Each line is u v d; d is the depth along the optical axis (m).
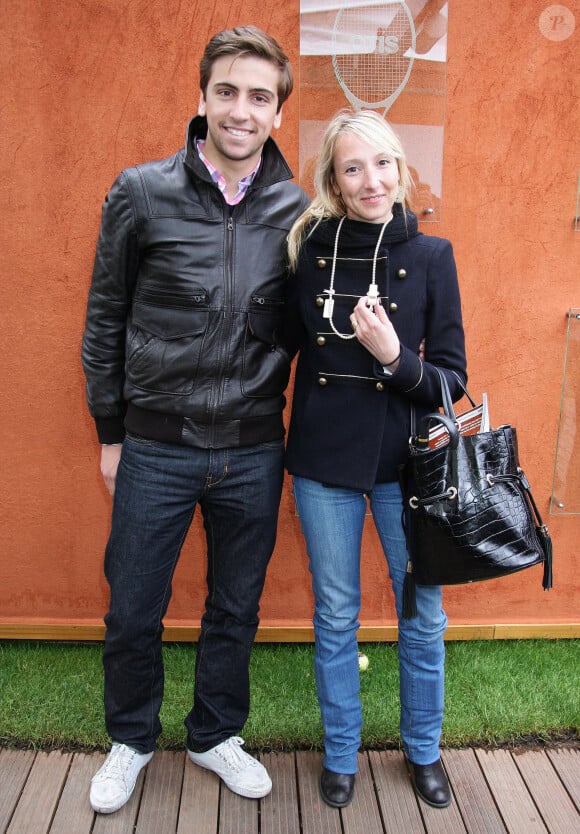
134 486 1.75
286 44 2.10
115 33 2.07
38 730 2.15
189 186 1.63
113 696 1.90
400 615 1.88
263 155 1.69
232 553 1.86
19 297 2.26
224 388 1.70
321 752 2.13
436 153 2.17
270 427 1.80
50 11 2.05
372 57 2.10
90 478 2.42
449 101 2.14
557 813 1.94
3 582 2.51
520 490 1.69
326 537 1.78
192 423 1.70
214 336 1.66
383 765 2.09
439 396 1.68
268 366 1.75
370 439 1.70
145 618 1.82
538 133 2.18
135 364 1.70
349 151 1.57
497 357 2.35
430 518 1.63
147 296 1.67
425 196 2.20
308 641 2.57
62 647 2.54
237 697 1.98
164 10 2.06
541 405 2.40
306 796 1.98
